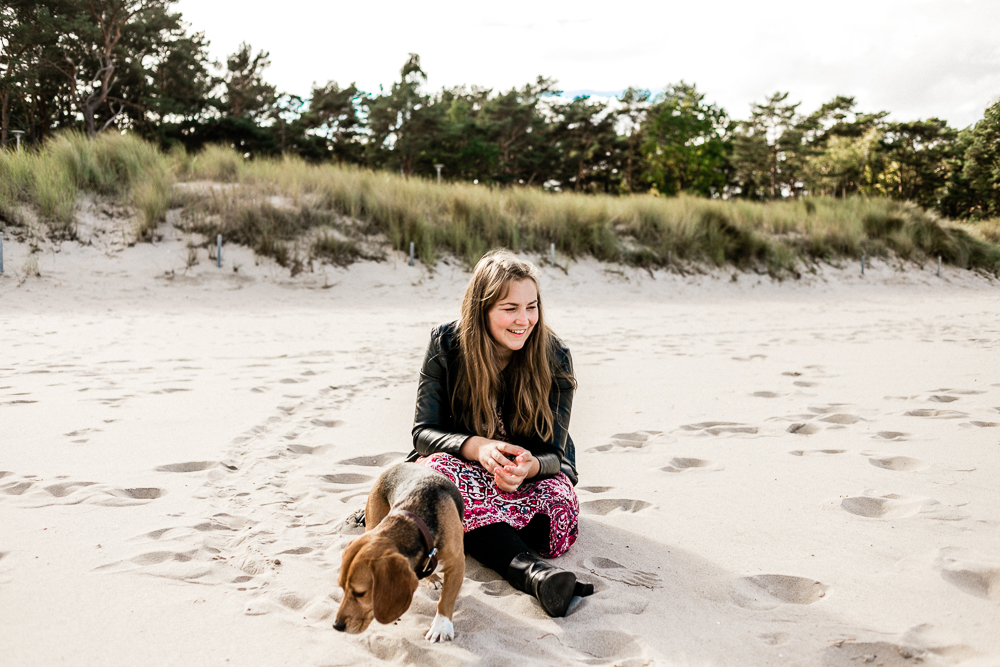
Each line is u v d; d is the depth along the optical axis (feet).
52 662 6.33
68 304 38.37
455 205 59.52
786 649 6.76
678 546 9.25
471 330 9.09
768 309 46.73
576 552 9.07
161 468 11.93
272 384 19.08
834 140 239.30
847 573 8.35
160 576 8.04
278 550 8.85
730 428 15.19
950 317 40.52
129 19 123.75
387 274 50.75
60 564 8.28
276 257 49.39
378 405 17.07
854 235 72.18
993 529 9.48
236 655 6.54
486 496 8.57
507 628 7.20
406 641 6.88
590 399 18.13
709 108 203.31
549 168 195.93
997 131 198.90
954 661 6.52
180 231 49.73
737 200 79.20
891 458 12.81
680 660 6.56
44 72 120.67
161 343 26.37
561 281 55.26
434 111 165.58
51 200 47.44
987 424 14.88
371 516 8.07
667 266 61.36
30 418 14.89
